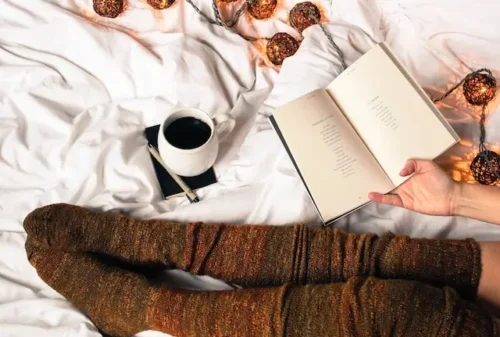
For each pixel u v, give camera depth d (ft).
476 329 2.31
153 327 2.71
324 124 3.01
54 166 3.12
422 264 2.62
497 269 2.57
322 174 2.92
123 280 2.78
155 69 3.38
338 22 3.59
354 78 3.07
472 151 3.23
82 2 3.59
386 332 2.34
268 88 3.50
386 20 3.64
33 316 2.79
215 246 2.82
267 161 3.17
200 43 3.47
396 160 2.92
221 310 2.57
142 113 3.34
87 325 2.76
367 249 2.69
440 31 3.53
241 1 3.71
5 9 3.44
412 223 3.05
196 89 3.33
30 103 3.24
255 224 2.93
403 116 2.95
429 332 2.32
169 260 2.86
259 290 2.62
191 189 3.15
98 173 3.07
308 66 3.36
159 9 3.57
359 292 2.44
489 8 3.44
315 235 2.77
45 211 2.89
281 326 2.45
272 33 3.71
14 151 3.12
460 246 2.65
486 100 3.21
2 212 3.02
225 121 3.10
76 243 2.89
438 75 3.43
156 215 3.06
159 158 3.18
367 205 3.07
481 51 3.49
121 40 3.43
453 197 2.82
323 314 2.44
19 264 2.94
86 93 3.36
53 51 3.42
